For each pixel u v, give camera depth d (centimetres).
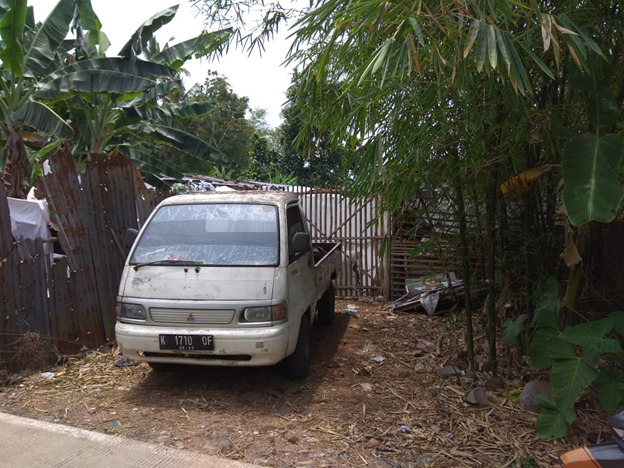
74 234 554
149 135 1176
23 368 485
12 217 653
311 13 307
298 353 480
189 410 415
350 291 907
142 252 486
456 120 374
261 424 389
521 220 482
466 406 421
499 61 290
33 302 497
